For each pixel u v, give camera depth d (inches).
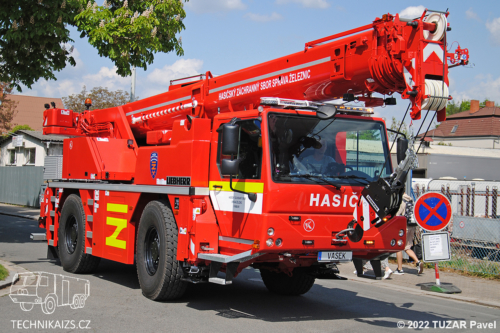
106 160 386.3
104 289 328.8
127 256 323.9
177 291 289.7
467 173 978.7
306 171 248.8
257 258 256.1
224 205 267.6
